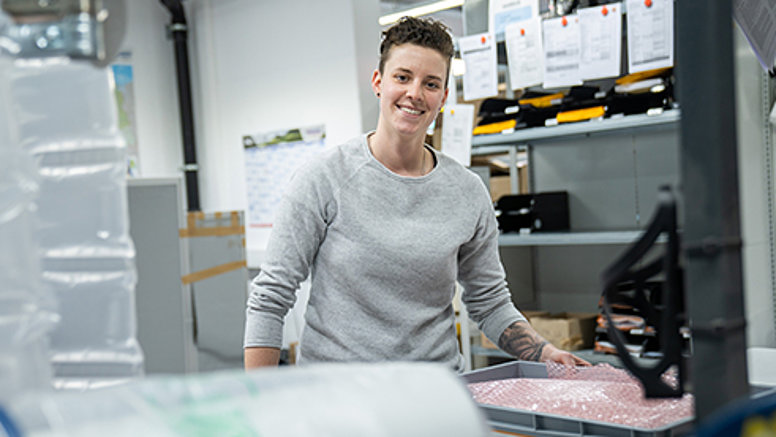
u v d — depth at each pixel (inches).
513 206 134.5
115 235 34.8
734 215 24.9
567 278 141.8
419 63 61.4
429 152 68.9
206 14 235.1
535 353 64.2
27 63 30.5
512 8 129.9
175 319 140.9
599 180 138.1
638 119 112.7
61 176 33.3
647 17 110.9
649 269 36.9
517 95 143.7
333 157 64.9
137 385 21.6
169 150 239.0
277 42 218.1
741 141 110.8
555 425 42.4
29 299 32.1
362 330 62.9
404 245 62.7
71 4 26.5
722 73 24.6
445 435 22.3
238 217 152.1
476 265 70.7
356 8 199.8
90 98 33.8
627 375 50.9
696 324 25.2
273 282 62.9
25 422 19.5
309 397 21.6
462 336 138.7
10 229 31.3
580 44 118.5
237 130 231.9
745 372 25.0
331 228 63.7
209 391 21.5
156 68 235.5
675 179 128.3
